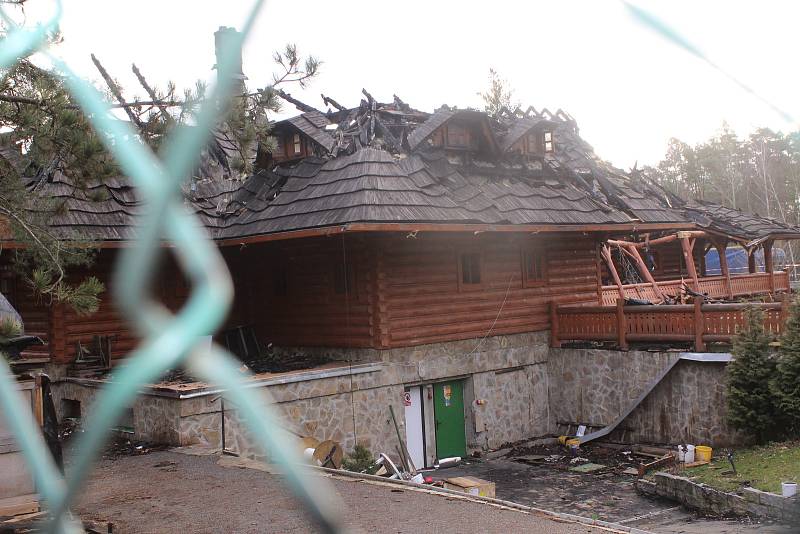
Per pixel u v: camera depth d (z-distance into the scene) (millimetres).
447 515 8258
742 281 28000
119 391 751
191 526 8047
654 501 12828
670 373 16484
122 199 16031
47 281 9070
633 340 17250
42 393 7930
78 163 8578
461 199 16500
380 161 16172
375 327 15836
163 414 13273
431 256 16750
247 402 801
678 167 64438
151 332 752
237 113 9625
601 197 20188
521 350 18312
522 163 19797
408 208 15180
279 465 820
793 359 13562
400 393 16000
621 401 17359
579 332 18312
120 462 11672
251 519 8250
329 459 12805
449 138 18594
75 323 15469
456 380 17344
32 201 9633
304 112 18719
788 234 29031
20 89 8477
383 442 15617
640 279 27156
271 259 18219
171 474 10680
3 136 8438
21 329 8188
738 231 27703
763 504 10617
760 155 56750
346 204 14984
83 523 7992
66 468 9586
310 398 14523
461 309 17188
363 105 18438
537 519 8180
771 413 14062
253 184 18172
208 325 756
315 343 17219
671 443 16344
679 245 29578
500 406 17719
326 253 16875
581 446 17531
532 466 16281
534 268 18891
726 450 14656
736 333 15016
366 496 9188
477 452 17172
